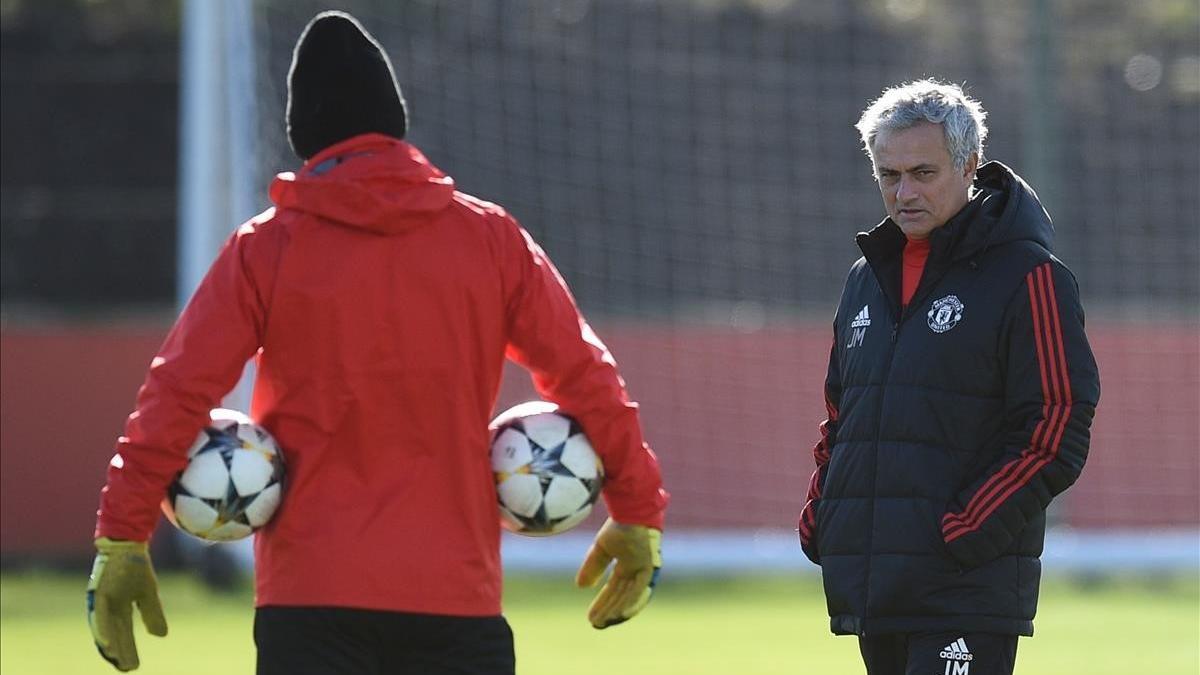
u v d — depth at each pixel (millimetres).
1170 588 57344
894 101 16219
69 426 62219
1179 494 61344
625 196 69562
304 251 14344
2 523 61594
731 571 57906
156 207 73062
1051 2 57875
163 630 14578
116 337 62750
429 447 14344
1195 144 71438
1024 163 71125
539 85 68438
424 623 14117
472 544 14406
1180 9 73938
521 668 36094
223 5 52094
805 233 70688
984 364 15859
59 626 44156
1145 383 61625
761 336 62219
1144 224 70812
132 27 78812
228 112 52625
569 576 58250
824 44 72688
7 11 76312
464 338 14492
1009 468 15445
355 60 14977
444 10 67312
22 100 72688
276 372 14461
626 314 69438
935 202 16047
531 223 68188
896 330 16312
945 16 74000
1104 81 72312
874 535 16000
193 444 14422
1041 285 15773
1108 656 38188
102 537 14227
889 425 16078
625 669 35969
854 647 40188
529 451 15117
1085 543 57500
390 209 14297
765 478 61812
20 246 72562
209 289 14398
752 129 70875
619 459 15297
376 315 14258
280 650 14055
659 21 70750
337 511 14125
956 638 15648
